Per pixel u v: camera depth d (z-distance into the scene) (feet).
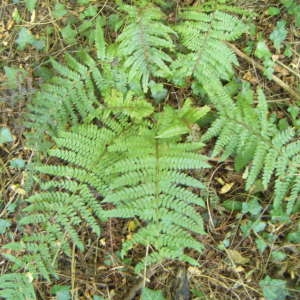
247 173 3.29
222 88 3.23
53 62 3.43
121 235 3.44
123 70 3.41
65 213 3.17
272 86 3.52
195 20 3.55
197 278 3.29
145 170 3.02
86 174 3.22
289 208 3.05
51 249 3.31
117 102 3.34
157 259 2.89
